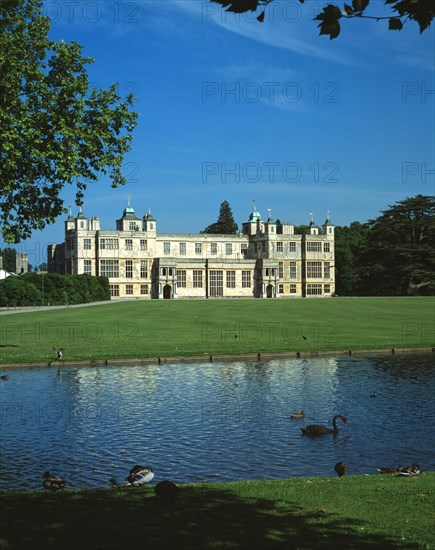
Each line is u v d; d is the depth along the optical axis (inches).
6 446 719.1
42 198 1206.9
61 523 398.3
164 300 4279.0
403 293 5098.4
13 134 1040.8
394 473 567.2
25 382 1083.3
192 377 1135.0
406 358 1364.4
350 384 1074.1
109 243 5236.2
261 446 720.3
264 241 5708.7
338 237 6702.8
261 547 356.5
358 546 360.2
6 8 1138.7
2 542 364.8
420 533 382.0
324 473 629.9
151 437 757.3
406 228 5196.9
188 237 5639.8
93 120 1205.1
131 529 386.3
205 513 418.9
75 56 1196.5
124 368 1227.2
